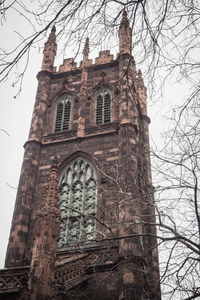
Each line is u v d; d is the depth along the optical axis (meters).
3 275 21.70
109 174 35.72
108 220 32.16
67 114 43.75
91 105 43.44
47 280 20.39
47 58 49.25
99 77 45.88
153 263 34.78
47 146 40.44
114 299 26.62
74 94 45.09
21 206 34.94
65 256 29.88
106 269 28.25
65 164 38.34
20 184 37.16
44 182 37.47
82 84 45.09
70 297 23.83
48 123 43.12
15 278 21.48
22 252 32.03
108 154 37.50
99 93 44.59
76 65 48.62
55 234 22.41
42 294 19.75
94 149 38.44
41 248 21.38
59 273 24.28
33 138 40.62
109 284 27.45
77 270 26.19
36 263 20.75
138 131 41.38
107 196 34.03
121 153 36.12
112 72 45.94
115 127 39.91
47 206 23.67
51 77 47.78
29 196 35.91
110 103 42.84
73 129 41.41
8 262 31.19
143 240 34.72
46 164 38.88
